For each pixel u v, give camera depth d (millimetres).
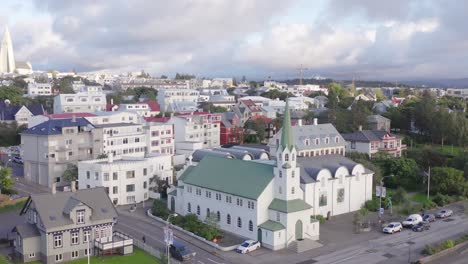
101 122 164000
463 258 82812
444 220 105812
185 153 163500
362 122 189875
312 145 144375
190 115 184875
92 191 85000
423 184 132500
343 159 115688
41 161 134250
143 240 87375
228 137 195875
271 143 144125
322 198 104438
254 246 85312
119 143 149000
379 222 101750
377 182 122000
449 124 182000
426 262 80562
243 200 91000
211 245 86875
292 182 89250
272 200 90312
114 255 81188
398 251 85125
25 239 77188
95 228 81625
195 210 102500
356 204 112062
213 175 100312
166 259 74062
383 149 159250
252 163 97312
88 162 119188
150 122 171500
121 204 116812
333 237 92688
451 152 170750
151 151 158375
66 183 132750
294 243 86375
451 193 126688
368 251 84938
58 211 79375
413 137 198125
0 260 75938
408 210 109875
